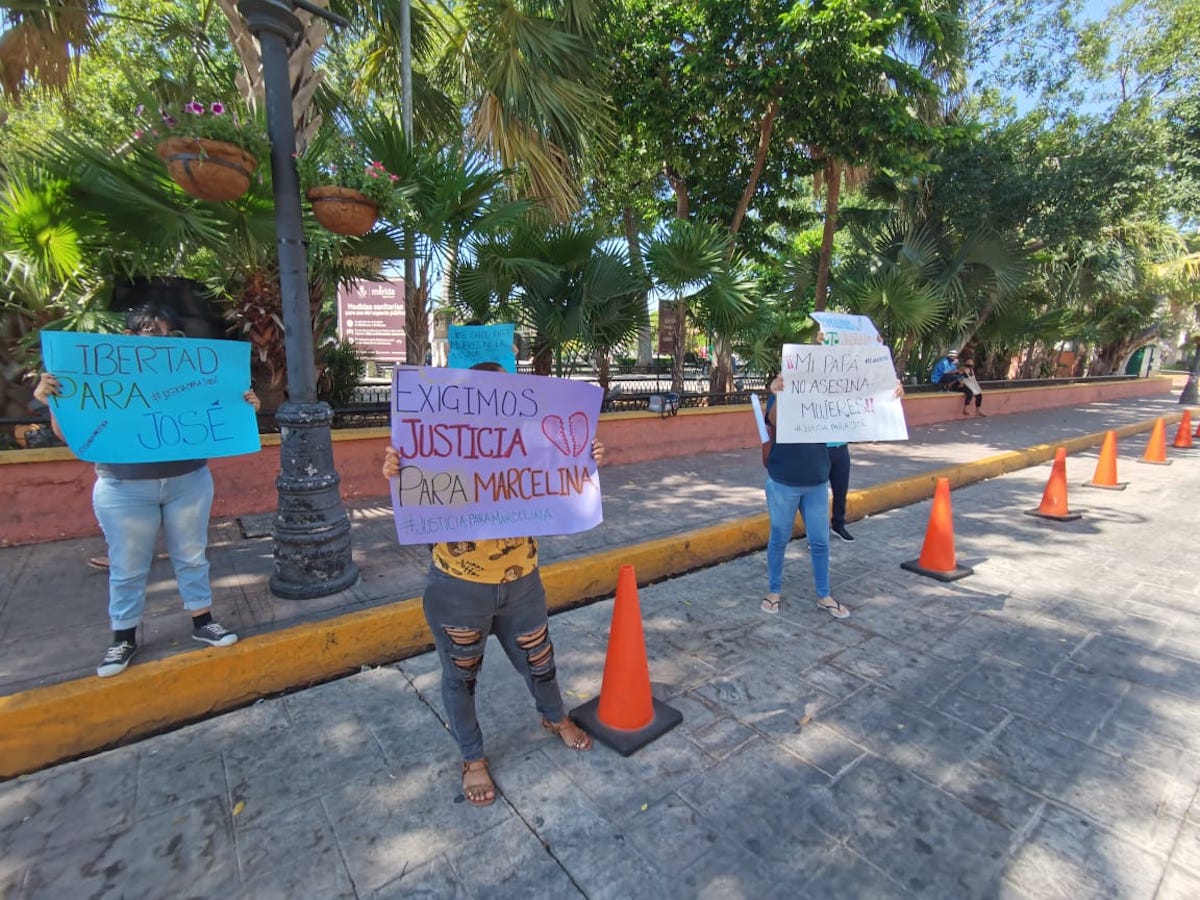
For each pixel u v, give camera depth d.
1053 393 18.12
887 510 7.16
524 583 2.50
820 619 4.18
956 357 14.85
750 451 9.42
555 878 2.13
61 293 5.62
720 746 2.84
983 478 9.01
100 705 2.80
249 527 5.23
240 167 3.37
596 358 8.82
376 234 5.63
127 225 4.59
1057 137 12.82
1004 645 3.85
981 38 14.62
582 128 7.70
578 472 2.65
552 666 2.72
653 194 13.46
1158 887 2.12
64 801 2.46
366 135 5.62
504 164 7.48
